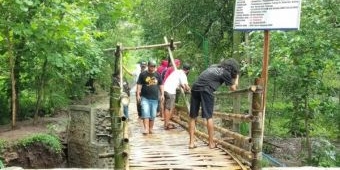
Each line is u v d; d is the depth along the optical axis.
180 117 11.59
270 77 10.20
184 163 6.46
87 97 21.00
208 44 15.77
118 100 5.31
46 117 15.41
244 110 10.35
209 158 6.79
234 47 12.84
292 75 9.35
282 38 8.73
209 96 7.23
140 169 6.09
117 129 5.30
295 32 8.80
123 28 20.53
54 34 11.12
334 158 10.05
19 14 10.99
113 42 18.44
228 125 9.35
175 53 16.25
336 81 11.59
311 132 12.23
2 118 14.17
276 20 6.16
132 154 7.11
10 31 11.66
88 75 16.84
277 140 13.13
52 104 15.88
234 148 6.61
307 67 8.99
